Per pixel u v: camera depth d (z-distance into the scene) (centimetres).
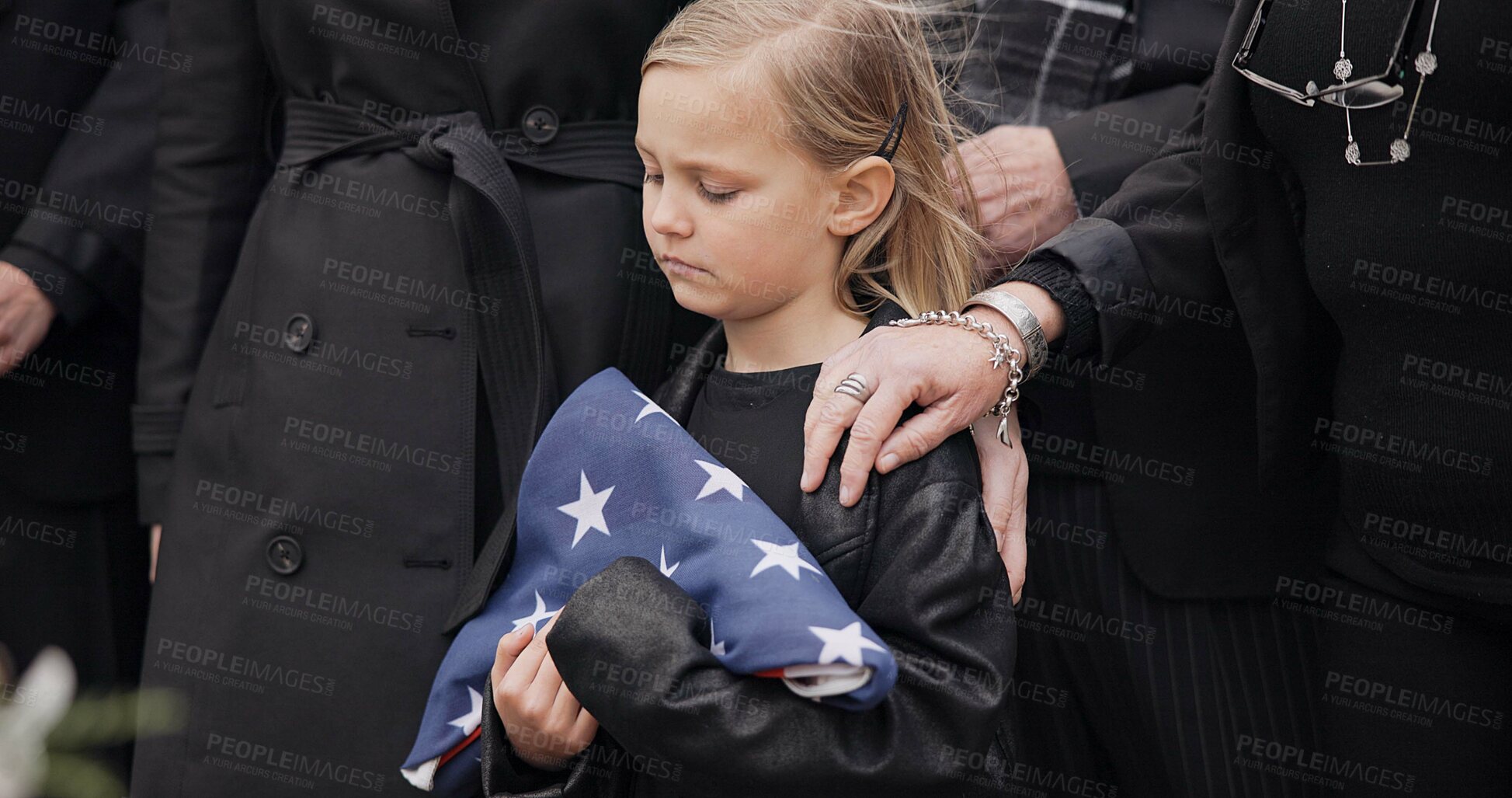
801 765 110
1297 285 157
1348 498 152
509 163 168
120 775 212
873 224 137
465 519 166
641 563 120
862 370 129
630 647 113
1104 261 154
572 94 168
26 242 211
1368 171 137
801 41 129
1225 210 154
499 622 138
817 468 126
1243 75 148
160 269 196
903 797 113
